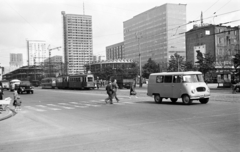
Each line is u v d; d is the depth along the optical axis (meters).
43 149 6.56
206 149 6.04
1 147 6.95
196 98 16.50
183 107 15.14
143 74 76.00
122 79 50.78
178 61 61.66
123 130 8.74
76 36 78.94
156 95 18.89
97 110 15.42
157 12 118.94
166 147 6.31
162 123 9.84
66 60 78.38
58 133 8.68
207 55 43.41
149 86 19.38
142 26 129.25
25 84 39.88
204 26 79.88
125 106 17.14
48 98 28.16
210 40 76.38
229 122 9.52
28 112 15.76
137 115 12.46
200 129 8.38
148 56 125.12
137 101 20.91
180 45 115.75
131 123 10.15
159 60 117.75
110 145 6.71
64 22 79.06
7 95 37.62
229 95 23.05
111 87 19.56
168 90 17.83
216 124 9.20
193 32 82.62
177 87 17.20
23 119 12.69
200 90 16.73
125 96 26.92
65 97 28.89
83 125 10.14
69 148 6.55
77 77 52.78
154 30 121.19
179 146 6.36
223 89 34.53
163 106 16.20
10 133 9.05
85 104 19.73
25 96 33.03
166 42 113.75
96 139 7.50
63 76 59.12
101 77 82.44
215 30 75.62
